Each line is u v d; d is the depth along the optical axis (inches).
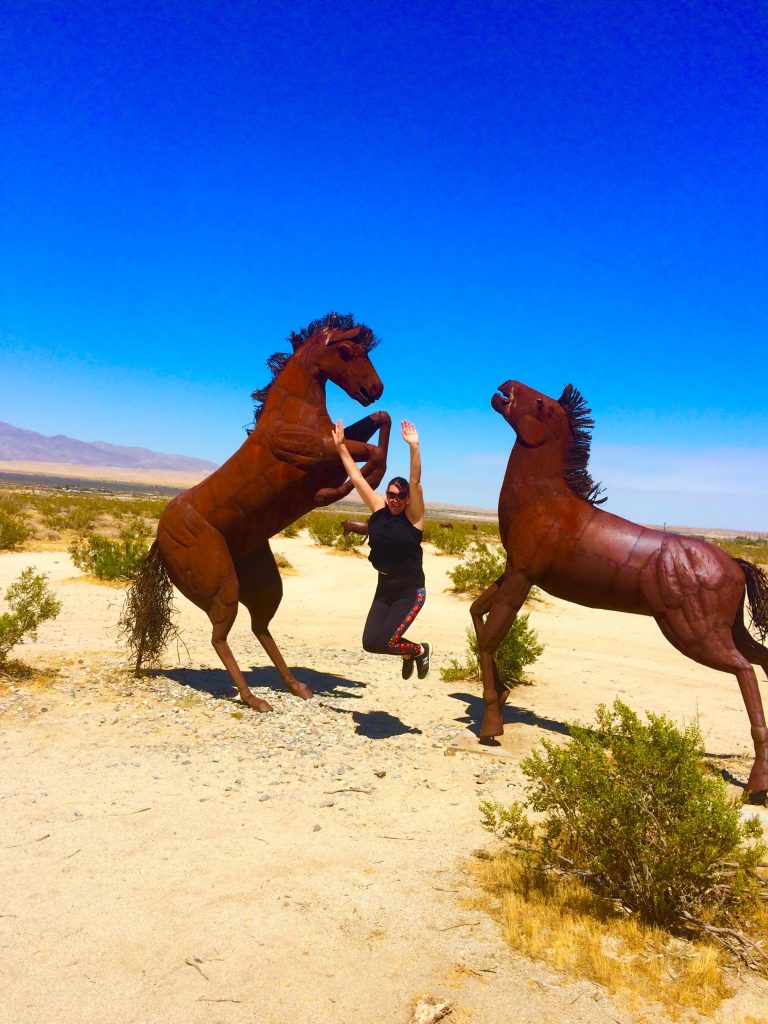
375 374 286.8
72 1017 114.0
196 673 344.8
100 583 608.4
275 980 124.6
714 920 149.6
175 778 216.7
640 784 155.0
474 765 246.8
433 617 564.1
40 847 169.5
